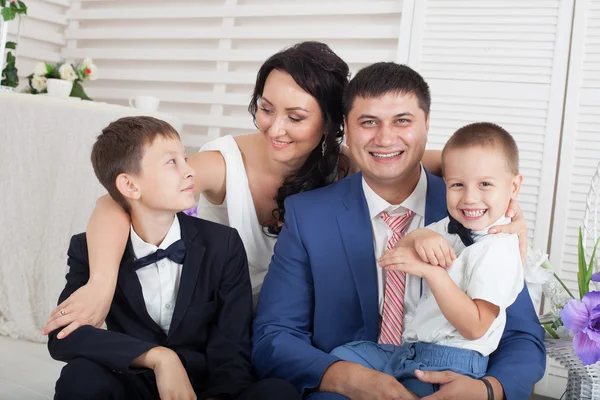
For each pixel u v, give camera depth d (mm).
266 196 1764
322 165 1705
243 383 1318
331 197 1516
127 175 1398
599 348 1230
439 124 2514
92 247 1379
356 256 1451
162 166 1393
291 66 1560
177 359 1256
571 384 1367
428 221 1483
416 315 1342
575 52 2338
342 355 1372
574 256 2291
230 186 1727
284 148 1610
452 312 1204
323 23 2848
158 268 1433
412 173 1478
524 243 1354
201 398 1283
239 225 1743
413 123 1398
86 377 1216
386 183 1454
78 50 3385
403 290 1425
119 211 1454
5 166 2232
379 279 1462
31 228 2207
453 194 1314
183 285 1419
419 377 1205
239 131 3037
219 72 3010
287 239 1495
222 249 1477
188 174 1416
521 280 1258
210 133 3047
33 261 2189
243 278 1496
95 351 1247
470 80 2479
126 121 1444
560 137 2369
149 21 3252
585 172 2303
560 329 1480
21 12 2746
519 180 1341
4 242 2207
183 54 3104
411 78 1405
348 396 1269
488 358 1319
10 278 2188
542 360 1325
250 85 3010
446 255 1229
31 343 2121
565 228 2312
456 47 2500
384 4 2670
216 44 3094
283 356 1354
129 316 1417
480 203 1287
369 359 1363
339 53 2742
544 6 2391
